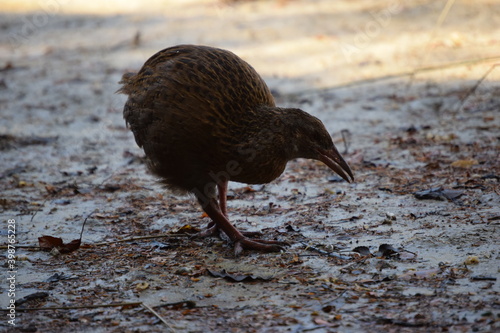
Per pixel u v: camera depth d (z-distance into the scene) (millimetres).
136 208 11477
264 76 18859
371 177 12109
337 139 14383
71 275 8953
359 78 18141
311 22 23672
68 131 15992
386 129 14719
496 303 7402
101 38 23875
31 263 9398
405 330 7020
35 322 7703
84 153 14578
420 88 17047
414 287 7977
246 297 8102
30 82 19844
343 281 8320
